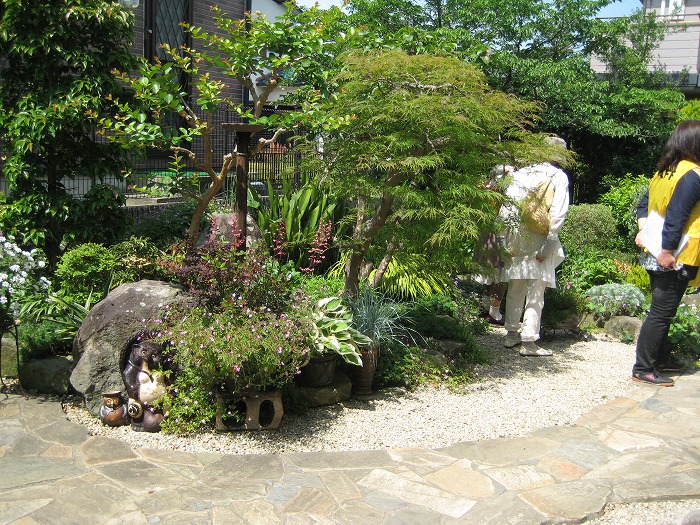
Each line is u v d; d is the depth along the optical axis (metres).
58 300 5.64
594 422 5.05
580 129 14.34
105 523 3.50
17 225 6.40
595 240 10.44
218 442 4.56
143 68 6.43
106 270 5.95
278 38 6.28
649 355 5.94
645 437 4.75
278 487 3.92
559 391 5.76
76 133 6.60
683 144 5.64
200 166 6.02
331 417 5.05
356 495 3.85
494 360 6.62
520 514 3.65
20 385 5.37
